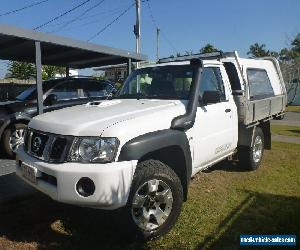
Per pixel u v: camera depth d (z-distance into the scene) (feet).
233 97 18.58
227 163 22.98
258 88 22.38
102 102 14.82
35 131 12.50
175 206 12.57
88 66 37.70
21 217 13.89
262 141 22.16
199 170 15.79
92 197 10.46
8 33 19.94
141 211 11.74
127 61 30.96
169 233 12.63
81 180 10.56
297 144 31.35
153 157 12.84
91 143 10.80
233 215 14.26
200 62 15.47
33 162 11.76
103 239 12.18
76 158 10.83
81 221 13.55
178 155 13.39
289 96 106.83
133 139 11.23
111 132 10.87
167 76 16.15
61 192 10.69
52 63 35.24
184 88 15.31
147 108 13.32
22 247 11.58
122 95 16.96
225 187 17.94
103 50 27.12
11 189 16.84
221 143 16.84
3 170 20.59
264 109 21.67
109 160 10.71
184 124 13.28
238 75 19.16
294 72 107.86
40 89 22.44
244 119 18.62
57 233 12.62
